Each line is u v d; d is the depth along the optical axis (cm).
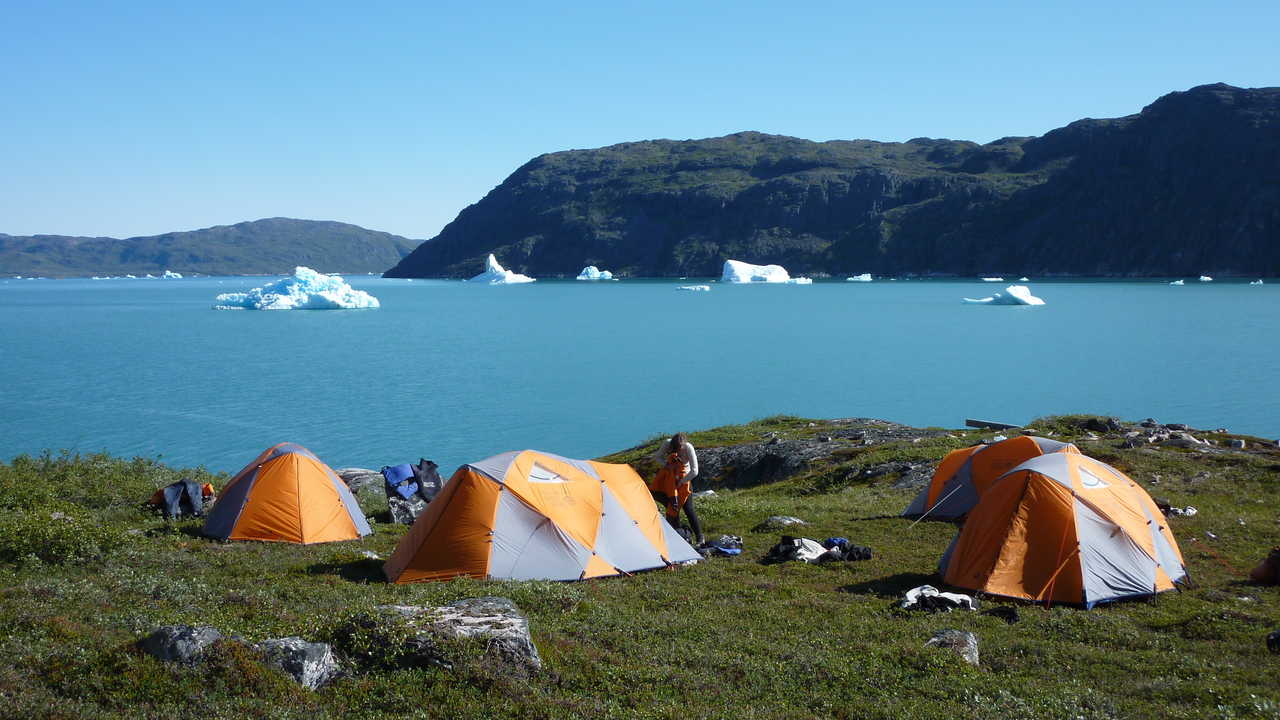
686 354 13138
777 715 909
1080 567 1441
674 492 1819
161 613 1150
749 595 1448
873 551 1817
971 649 1155
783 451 3697
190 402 8431
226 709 812
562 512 1588
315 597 1355
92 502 2130
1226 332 15350
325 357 12800
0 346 14562
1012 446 2069
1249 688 1028
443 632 978
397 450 6191
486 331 17688
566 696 920
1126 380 9731
